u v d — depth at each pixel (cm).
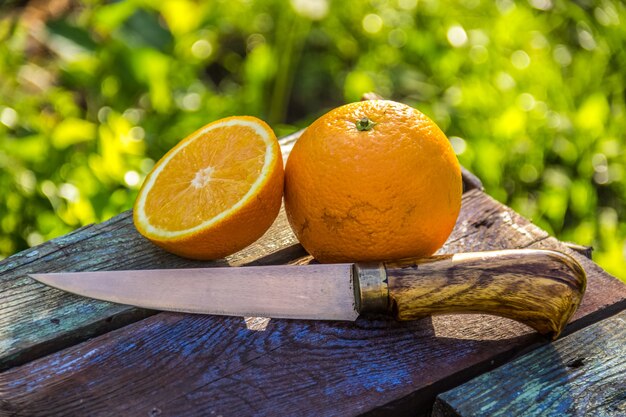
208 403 48
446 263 50
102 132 79
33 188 78
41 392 48
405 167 49
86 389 49
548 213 85
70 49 91
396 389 49
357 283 50
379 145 49
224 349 51
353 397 49
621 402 48
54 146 79
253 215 52
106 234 57
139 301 52
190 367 50
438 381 50
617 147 91
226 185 52
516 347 51
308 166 50
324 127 51
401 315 50
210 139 55
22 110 85
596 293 54
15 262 55
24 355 50
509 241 58
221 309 52
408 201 50
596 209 89
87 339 52
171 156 56
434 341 51
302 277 52
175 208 54
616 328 52
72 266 55
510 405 48
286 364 50
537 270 50
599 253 83
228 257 56
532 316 50
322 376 50
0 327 51
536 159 90
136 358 50
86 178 79
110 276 53
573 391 49
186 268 54
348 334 51
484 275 50
